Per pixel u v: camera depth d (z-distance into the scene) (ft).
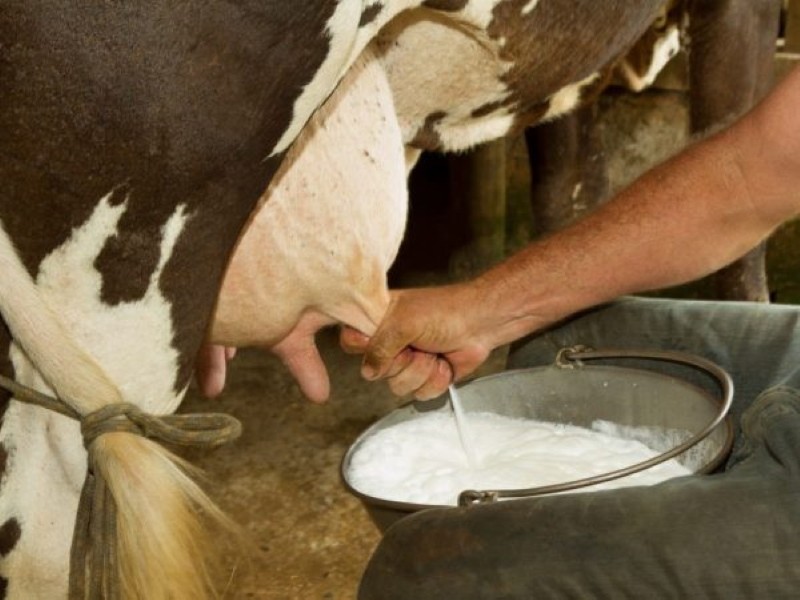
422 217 12.45
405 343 5.90
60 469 4.79
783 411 4.61
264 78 4.43
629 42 6.81
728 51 8.61
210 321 5.33
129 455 4.44
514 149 12.01
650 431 5.91
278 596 7.25
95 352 4.60
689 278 5.56
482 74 6.31
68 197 4.25
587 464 5.56
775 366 5.87
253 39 4.33
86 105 4.12
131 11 4.07
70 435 4.71
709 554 4.42
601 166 10.14
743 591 4.43
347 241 5.76
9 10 3.94
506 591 4.62
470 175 11.39
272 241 5.57
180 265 4.61
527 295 5.74
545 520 4.61
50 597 5.00
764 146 5.05
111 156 4.23
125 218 4.39
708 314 6.14
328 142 5.59
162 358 4.78
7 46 3.98
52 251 4.34
